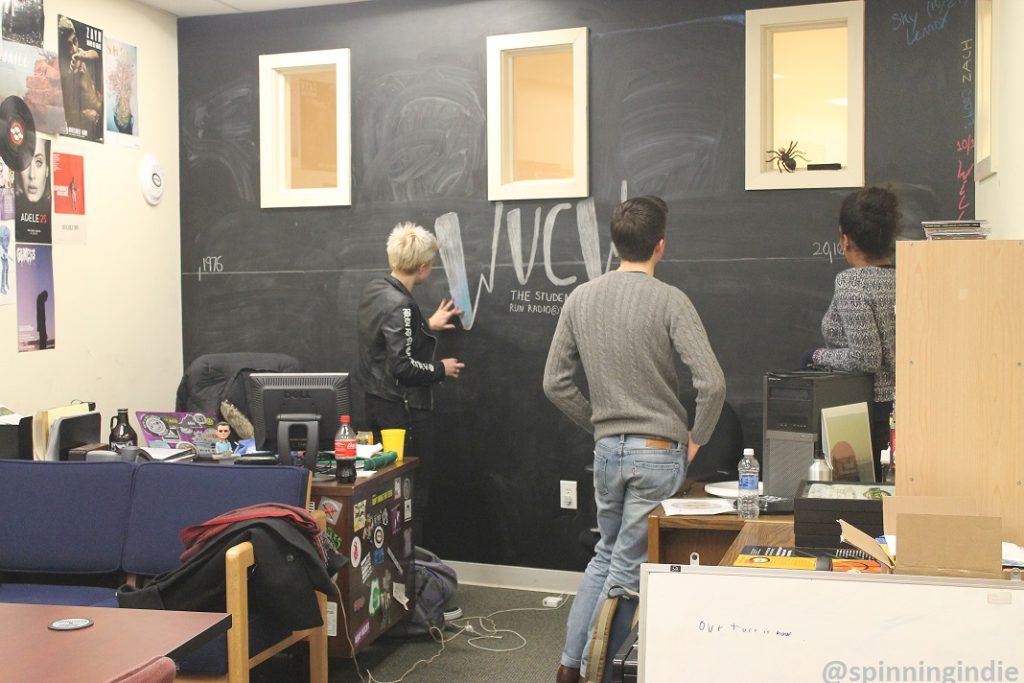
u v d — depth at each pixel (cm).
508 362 474
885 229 317
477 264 476
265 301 509
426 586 420
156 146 501
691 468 403
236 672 282
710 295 441
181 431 374
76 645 198
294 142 517
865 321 308
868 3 416
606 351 308
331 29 494
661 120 445
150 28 495
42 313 428
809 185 426
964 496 220
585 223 459
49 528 338
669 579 145
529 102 477
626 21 448
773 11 426
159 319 504
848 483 256
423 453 451
